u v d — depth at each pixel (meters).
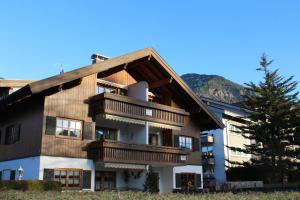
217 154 39.72
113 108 20.81
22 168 19.67
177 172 25.31
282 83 33.53
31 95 18.61
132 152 21.39
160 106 23.72
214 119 26.78
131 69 24.91
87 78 21.11
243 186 27.28
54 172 18.69
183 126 25.11
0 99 22.08
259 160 33.09
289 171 32.38
